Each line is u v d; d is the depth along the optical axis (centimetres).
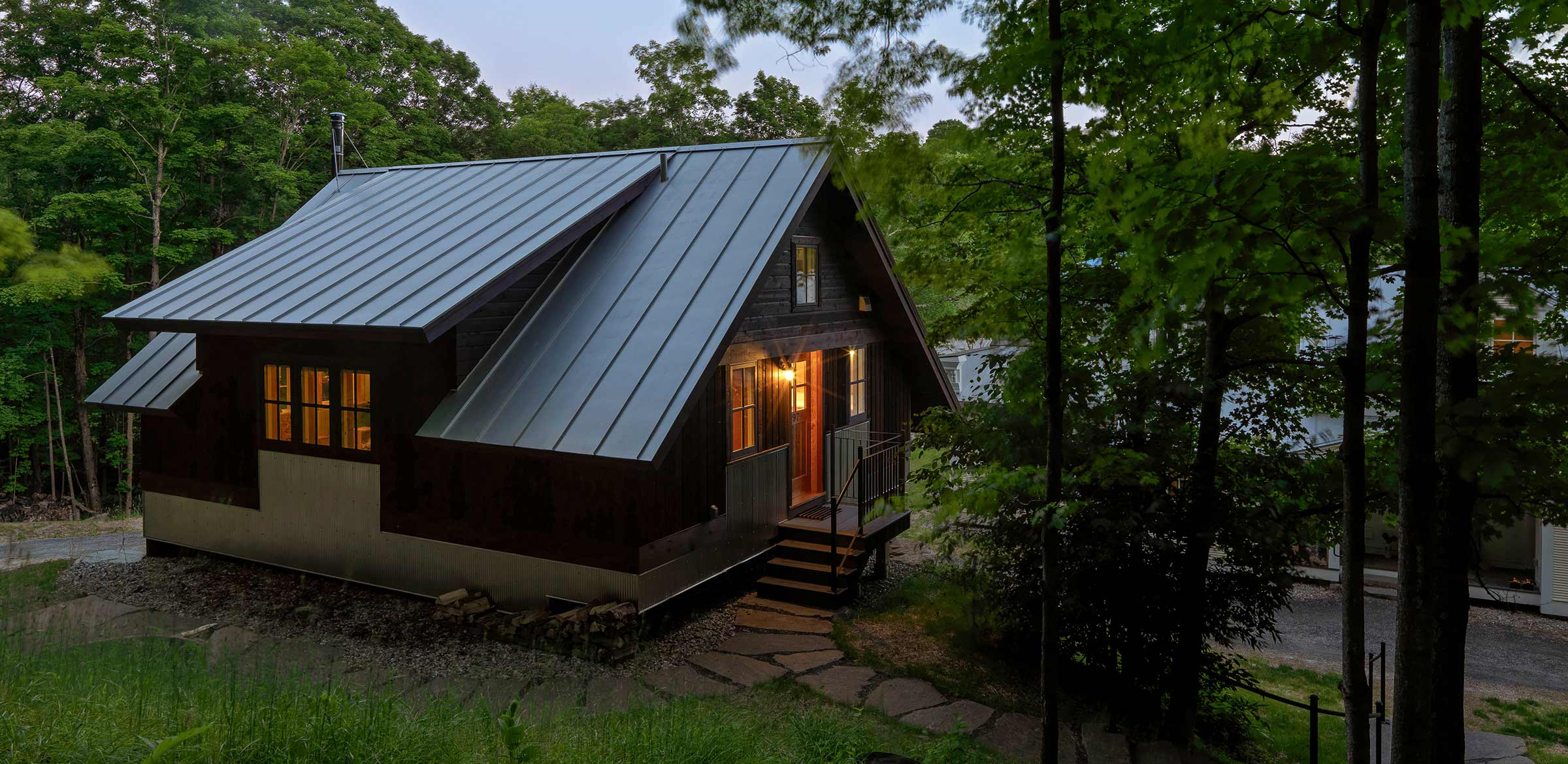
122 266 2439
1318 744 902
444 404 970
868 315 1431
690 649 928
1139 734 798
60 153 2205
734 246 1053
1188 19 504
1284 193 422
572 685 816
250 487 1162
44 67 2656
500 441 896
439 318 892
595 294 1059
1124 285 800
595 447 852
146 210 2412
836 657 920
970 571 913
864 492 1187
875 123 477
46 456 2717
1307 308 853
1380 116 693
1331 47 538
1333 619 1394
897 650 948
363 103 3038
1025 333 673
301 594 1062
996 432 830
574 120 4416
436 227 1191
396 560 1060
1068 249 821
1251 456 820
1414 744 441
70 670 561
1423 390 439
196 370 1232
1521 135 647
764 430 1175
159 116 2392
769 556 1187
